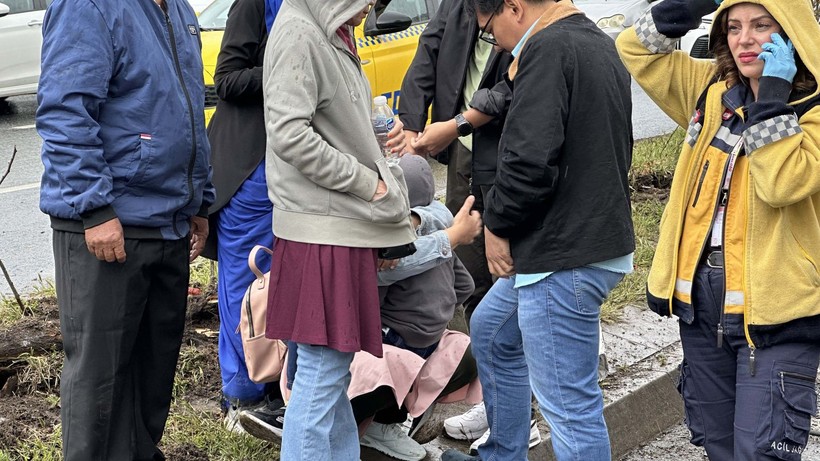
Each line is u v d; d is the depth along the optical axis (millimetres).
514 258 2947
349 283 2832
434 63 4238
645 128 10156
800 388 2826
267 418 3463
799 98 2814
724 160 2895
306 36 2701
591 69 2775
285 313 2895
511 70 2998
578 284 2867
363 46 8211
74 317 3033
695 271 2980
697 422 3139
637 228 6375
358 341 2859
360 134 2859
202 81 3266
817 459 4078
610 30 11500
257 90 3760
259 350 3451
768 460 2836
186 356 4336
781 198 2699
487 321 3307
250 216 3824
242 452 3617
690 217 2980
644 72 3141
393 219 2871
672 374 4539
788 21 2725
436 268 3375
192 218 3439
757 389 2863
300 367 2959
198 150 3176
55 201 2930
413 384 3406
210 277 5066
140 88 2971
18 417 3793
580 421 2965
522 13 2904
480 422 3877
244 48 3754
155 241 3094
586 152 2795
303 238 2822
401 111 4273
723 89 2941
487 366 3369
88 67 2822
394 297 3328
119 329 3059
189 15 3273
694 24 3012
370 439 3625
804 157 2684
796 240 2844
